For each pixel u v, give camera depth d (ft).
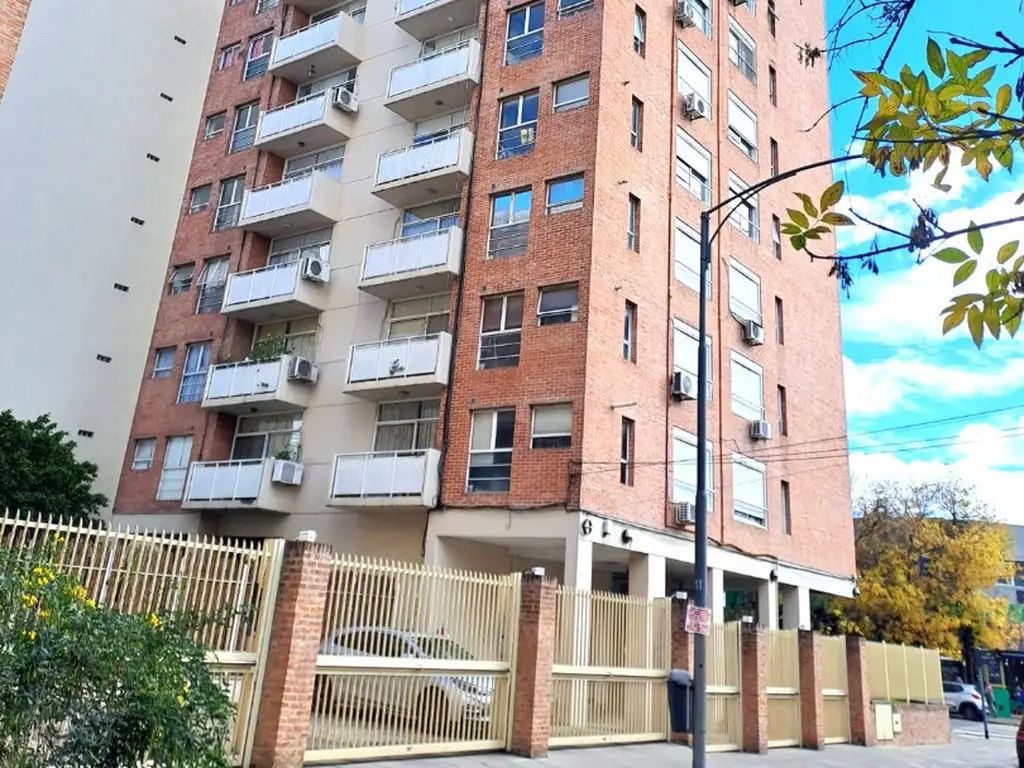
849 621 127.03
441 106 77.36
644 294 67.82
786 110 94.99
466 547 64.03
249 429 80.38
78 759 16.89
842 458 94.27
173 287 92.22
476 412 64.75
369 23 87.81
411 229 75.97
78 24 95.96
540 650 40.45
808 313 92.68
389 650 35.22
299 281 77.00
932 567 126.21
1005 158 10.98
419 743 35.88
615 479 61.16
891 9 10.66
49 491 69.62
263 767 29.40
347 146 83.97
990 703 138.62
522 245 66.80
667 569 74.02
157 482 83.35
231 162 92.22
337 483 66.95
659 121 73.72
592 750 43.01
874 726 69.15
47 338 87.97
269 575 31.63
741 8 90.27
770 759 51.06
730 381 77.00
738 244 82.02
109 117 96.99
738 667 55.21
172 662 19.42
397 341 68.69
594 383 60.90
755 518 77.20
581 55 69.26
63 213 91.35
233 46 100.32
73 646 17.39
